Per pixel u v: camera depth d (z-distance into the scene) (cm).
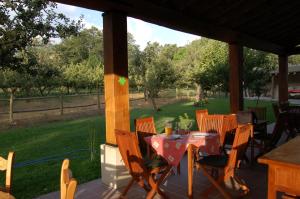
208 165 339
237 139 322
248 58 1134
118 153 387
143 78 1603
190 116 1166
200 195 349
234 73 655
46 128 1014
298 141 250
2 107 1599
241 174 431
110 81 392
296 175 186
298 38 805
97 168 495
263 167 461
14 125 1114
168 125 396
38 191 396
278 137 485
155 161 359
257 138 500
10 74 1171
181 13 445
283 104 788
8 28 669
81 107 1673
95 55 2825
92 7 372
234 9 505
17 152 650
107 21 390
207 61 1276
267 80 1217
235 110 651
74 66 1906
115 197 359
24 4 695
